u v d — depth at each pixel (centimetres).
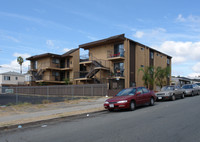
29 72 4128
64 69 3672
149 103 1367
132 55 2873
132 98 1188
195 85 2308
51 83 3747
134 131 645
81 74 3619
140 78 2978
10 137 659
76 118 1016
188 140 530
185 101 1580
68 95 3014
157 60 3581
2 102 1961
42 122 919
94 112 1198
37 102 1897
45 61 3778
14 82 5216
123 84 2709
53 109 1342
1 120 938
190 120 785
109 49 2950
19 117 1016
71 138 598
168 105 1362
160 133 607
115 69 2853
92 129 709
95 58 3106
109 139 561
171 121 783
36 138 627
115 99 1172
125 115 1011
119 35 2708
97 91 2609
